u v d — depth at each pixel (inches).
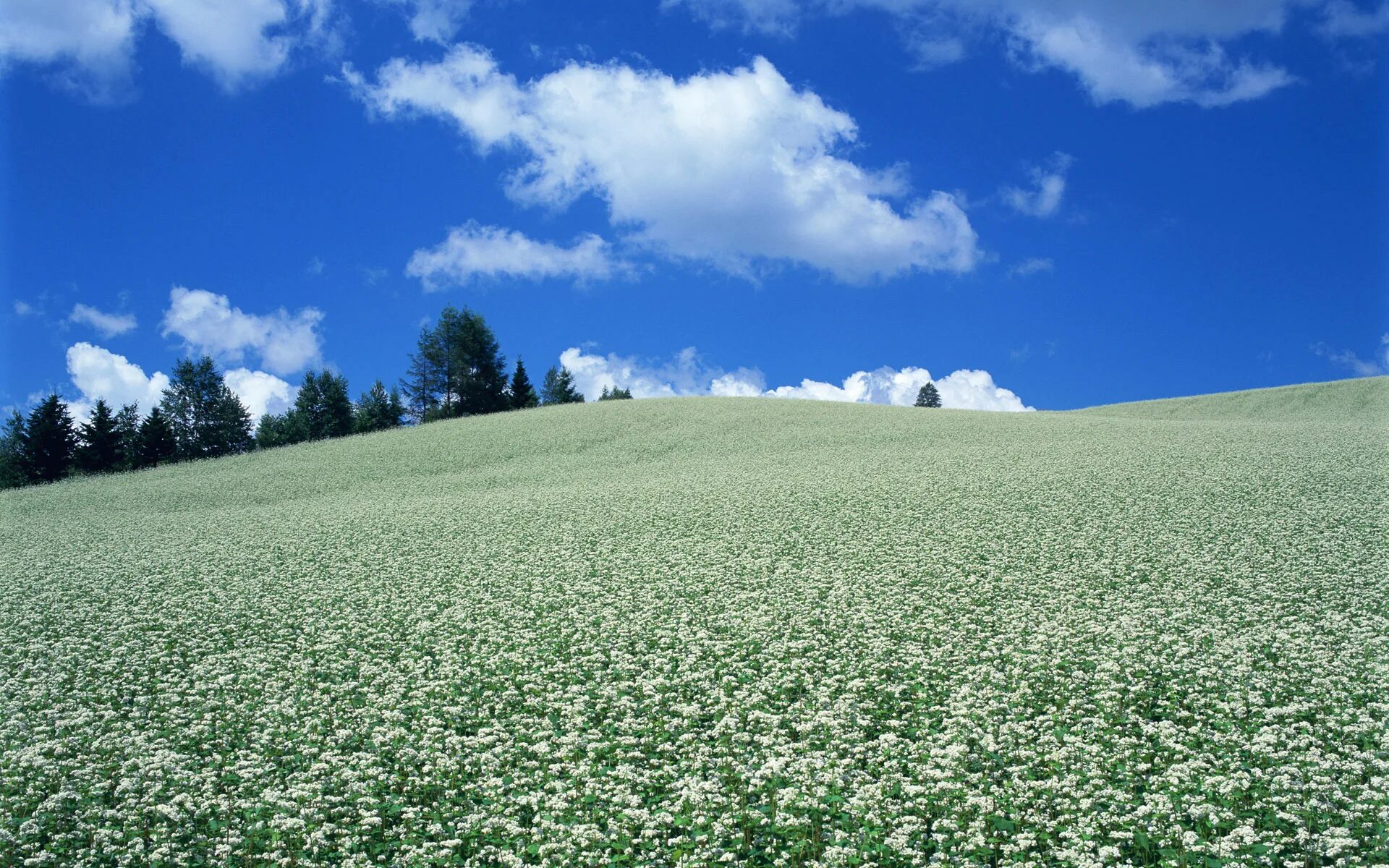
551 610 701.9
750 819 354.9
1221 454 1374.3
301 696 519.2
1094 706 465.4
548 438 2114.9
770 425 2127.2
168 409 3260.3
